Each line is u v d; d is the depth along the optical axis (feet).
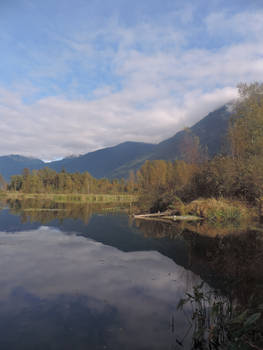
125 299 21.26
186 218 75.00
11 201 174.29
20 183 335.88
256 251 36.68
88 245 40.96
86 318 18.17
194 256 34.71
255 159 77.46
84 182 324.80
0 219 71.00
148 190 100.94
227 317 16.89
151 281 25.48
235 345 13.80
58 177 339.77
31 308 19.61
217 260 32.71
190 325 17.29
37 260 32.17
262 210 70.44
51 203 152.97
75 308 19.66
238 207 73.20
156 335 16.11
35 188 306.14
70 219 73.10
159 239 45.83
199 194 89.35
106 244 41.83
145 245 41.24
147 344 15.15
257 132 83.56
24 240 44.06
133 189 294.66
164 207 88.99
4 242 42.37
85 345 15.01
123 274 27.45
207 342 15.37
